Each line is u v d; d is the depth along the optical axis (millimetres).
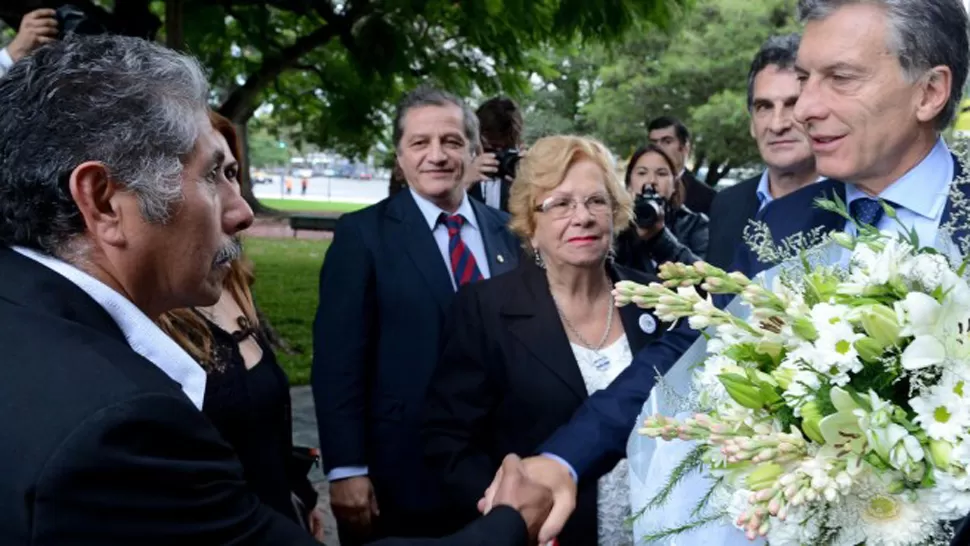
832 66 1646
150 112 1299
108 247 1330
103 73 1301
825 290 1364
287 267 15211
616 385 1988
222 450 1273
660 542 1604
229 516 1259
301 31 10719
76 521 1091
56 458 1081
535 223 2475
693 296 1393
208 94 1441
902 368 1254
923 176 1694
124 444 1125
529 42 8734
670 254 3580
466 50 9383
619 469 2264
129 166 1288
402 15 8086
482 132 4379
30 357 1185
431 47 8773
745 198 3213
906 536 1233
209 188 1393
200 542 1216
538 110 26562
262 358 2143
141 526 1146
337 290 2953
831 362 1244
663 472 1627
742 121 20344
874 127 1648
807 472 1244
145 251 1350
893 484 1245
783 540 1299
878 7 1607
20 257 1312
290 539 1335
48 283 1284
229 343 2021
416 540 1576
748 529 1295
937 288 1277
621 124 22531
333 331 2920
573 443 1914
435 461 2420
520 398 2355
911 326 1219
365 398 2973
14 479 1084
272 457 2076
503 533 1651
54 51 1325
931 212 1678
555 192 2387
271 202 41156
